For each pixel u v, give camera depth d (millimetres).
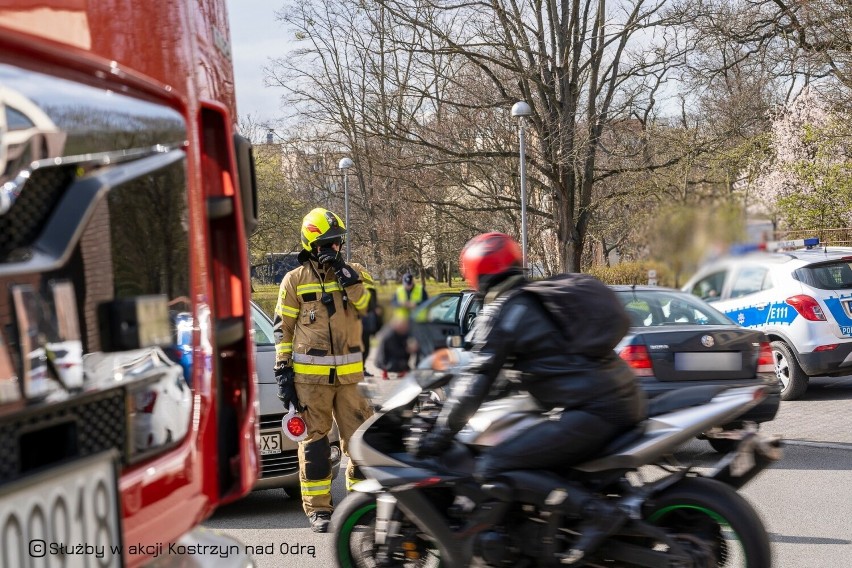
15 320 2006
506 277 4301
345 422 6023
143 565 2475
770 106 28953
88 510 2170
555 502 4090
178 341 2621
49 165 2150
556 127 27484
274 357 6938
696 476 4230
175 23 2764
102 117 2346
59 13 2340
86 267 2229
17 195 2061
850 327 11234
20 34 2090
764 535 3910
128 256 2398
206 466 2732
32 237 2113
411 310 5109
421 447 4211
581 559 4070
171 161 2635
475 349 4176
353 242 41062
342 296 5973
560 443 4094
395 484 4293
